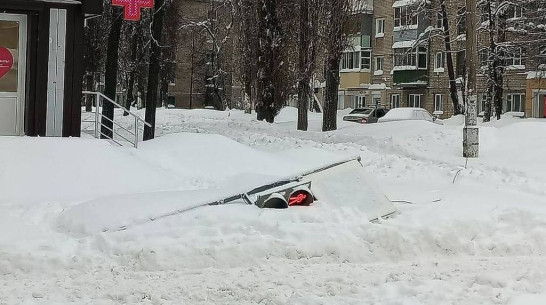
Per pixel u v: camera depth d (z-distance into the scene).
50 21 14.66
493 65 35.62
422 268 7.72
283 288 6.78
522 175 15.04
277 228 8.67
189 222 8.80
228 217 8.91
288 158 14.81
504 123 25.19
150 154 14.39
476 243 8.70
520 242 8.77
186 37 54.78
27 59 14.66
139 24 41.59
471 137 18.19
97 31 38.94
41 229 9.01
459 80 46.03
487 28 36.44
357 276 7.27
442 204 10.84
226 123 30.72
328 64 29.50
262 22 30.08
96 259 7.73
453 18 44.00
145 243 8.12
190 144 15.05
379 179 14.97
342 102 62.59
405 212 10.12
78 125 14.96
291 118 39.12
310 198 9.98
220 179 13.23
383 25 58.47
